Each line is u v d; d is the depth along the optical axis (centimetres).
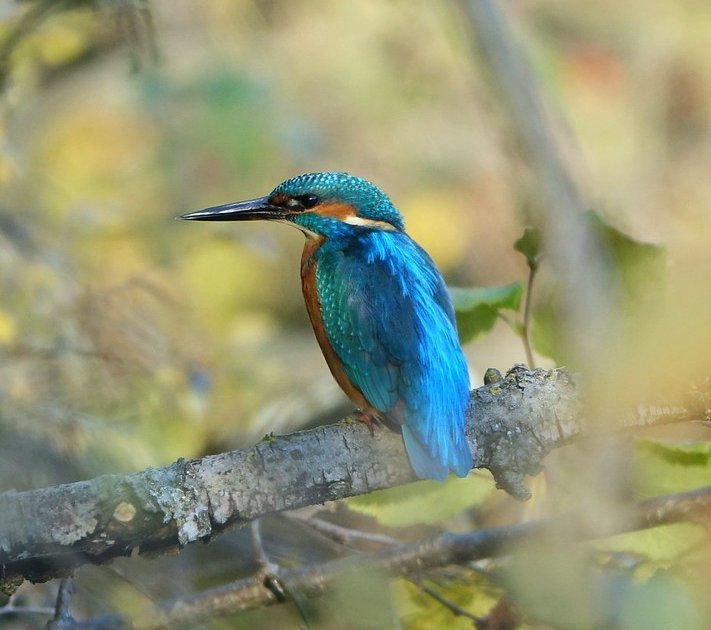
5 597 803
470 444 789
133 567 941
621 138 1998
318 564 835
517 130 492
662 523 784
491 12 501
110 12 1050
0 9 1196
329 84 1870
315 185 996
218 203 1550
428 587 857
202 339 1275
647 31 2178
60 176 1558
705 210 1834
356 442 771
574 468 834
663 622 640
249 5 1802
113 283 1309
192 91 1486
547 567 658
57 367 1145
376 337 859
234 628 867
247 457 742
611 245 790
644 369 537
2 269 1222
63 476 989
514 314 896
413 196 1803
